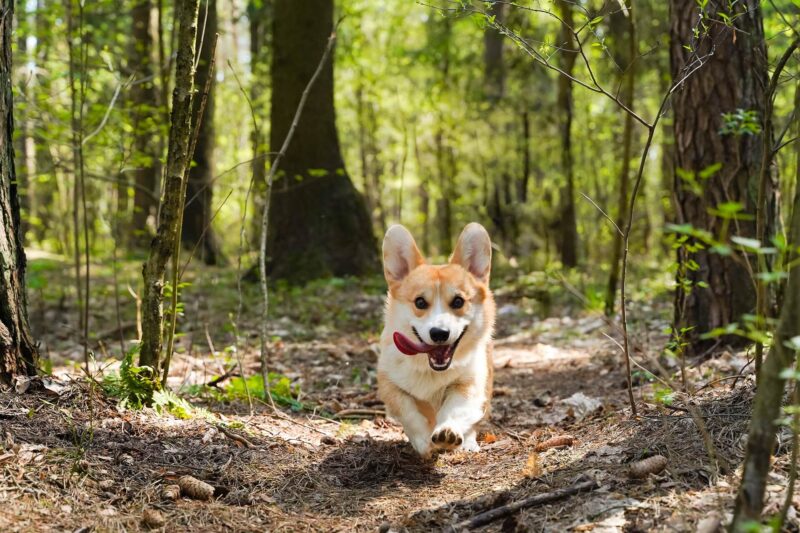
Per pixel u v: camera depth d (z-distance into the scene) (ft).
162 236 15.28
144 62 39.19
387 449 15.10
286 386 19.48
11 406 13.07
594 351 25.82
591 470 11.85
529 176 53.36
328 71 42.68
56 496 11.04
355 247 42.57
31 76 27.17
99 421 13.57
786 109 38.34
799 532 9.02
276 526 11.21
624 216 30.71
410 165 75.41
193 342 25.79
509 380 23.67
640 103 58.70
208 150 49.73
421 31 72.28
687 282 17.28
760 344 11.35
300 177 38.63
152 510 11.00
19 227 14.60
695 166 20.31
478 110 53.67
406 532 10.84
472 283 15.44
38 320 31.78
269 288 39.68
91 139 29.14
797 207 8.46
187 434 14.12
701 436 12.10
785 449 11.05
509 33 13.96
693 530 9.29
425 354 14.69
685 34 20.25
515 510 10.87
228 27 80.33
